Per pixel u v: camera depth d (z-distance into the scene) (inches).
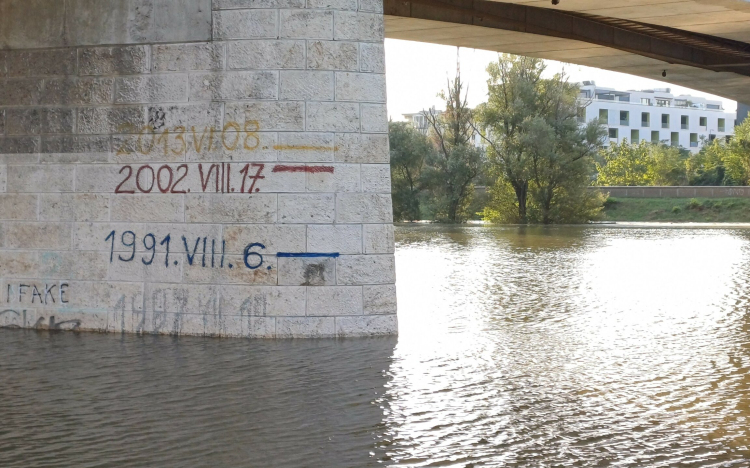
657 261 1093.1
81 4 517.3
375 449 295.6
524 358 448.1
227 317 498.6
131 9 510.9
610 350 472.4
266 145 494.6
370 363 430.0
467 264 1040.2
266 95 494.3
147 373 402.9
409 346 476.4
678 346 485.7
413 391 374.3
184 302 504.7
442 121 2711.6
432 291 748.0
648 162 3804.1
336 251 497.0
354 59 498.0
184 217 504.7
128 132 512.4
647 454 293.9
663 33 1332.4
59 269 521.7
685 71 1611.7
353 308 500.4
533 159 2536.9
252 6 494.6
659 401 362.3
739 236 1758.1
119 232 514.0
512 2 1077.8
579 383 392.8
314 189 494.6
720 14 1121.4
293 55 493.4
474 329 538.6
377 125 501.4
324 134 494.9
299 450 293.6
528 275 900.0
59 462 279.6
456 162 2600.9
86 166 517.7
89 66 517.0
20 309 527.5
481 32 1214.9
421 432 315.6
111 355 444.1
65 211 520.7
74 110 519.2
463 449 297.0
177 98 505.7
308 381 390.0
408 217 2719.0
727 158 3161.9
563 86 2561.5
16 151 527.5
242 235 496.7
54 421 324.5
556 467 280.5
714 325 563.5
